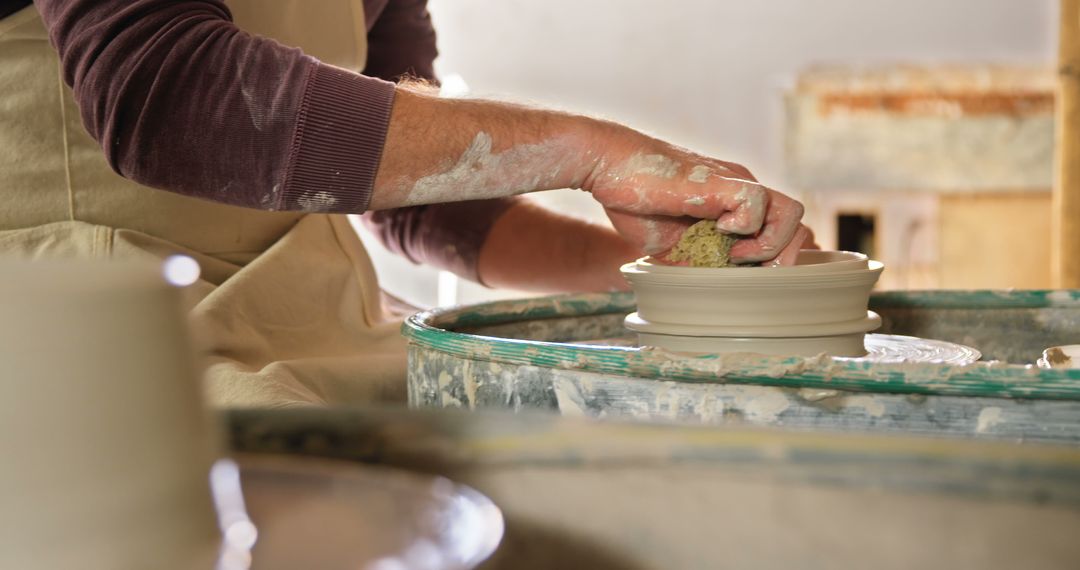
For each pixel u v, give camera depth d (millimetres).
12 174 1362
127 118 1071
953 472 351
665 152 1090
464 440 410
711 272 989
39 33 1342
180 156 1073
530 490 403
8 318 308
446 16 4262
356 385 1325
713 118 4293
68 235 1359
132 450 323
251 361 1337
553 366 851
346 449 425
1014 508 347
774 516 370
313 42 1588
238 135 1062
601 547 393
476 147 1084
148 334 330
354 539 347
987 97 3691
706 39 4254
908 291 1338
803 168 3832
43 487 311
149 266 338
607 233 1650
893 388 740
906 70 3768
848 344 1034
